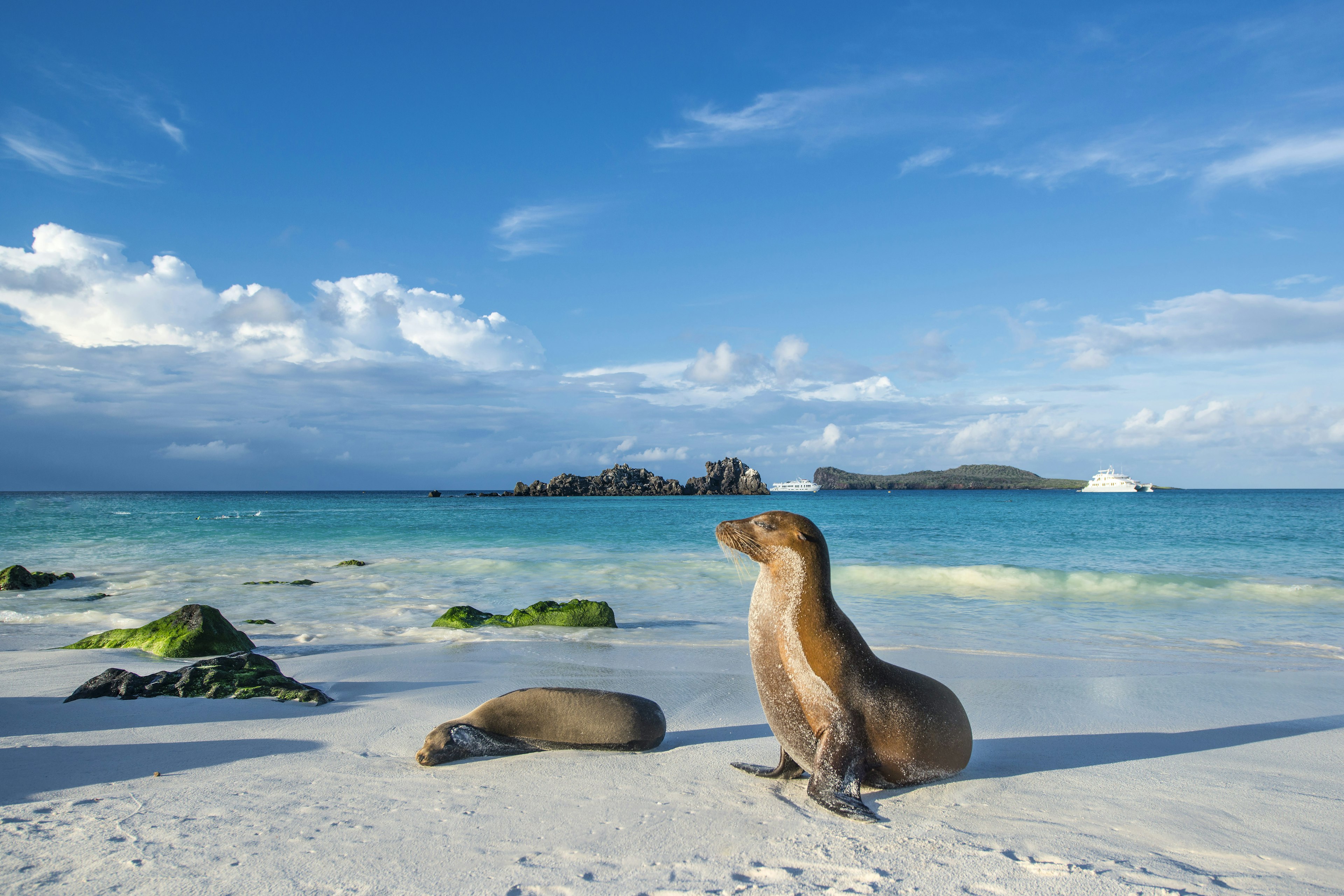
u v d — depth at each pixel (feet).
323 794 13.19
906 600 48.67
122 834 11.05
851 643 13.96
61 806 12.32
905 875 10.02
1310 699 22.71
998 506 230.68
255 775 14.34
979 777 15.14
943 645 33.65
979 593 52.06
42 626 38.68
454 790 13.58
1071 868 10.30
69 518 149.89
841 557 77.10
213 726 18.19
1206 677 26.02
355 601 47.19
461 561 70.54
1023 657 30.25
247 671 22.33
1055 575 58.23
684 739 17.99
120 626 38.34
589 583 56.18
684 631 36.47
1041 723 19.94
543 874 9.89
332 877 9.66
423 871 9.91
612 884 9.58
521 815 12.26
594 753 16.47
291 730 18.01
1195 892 9.58
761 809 12.77
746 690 23.43
